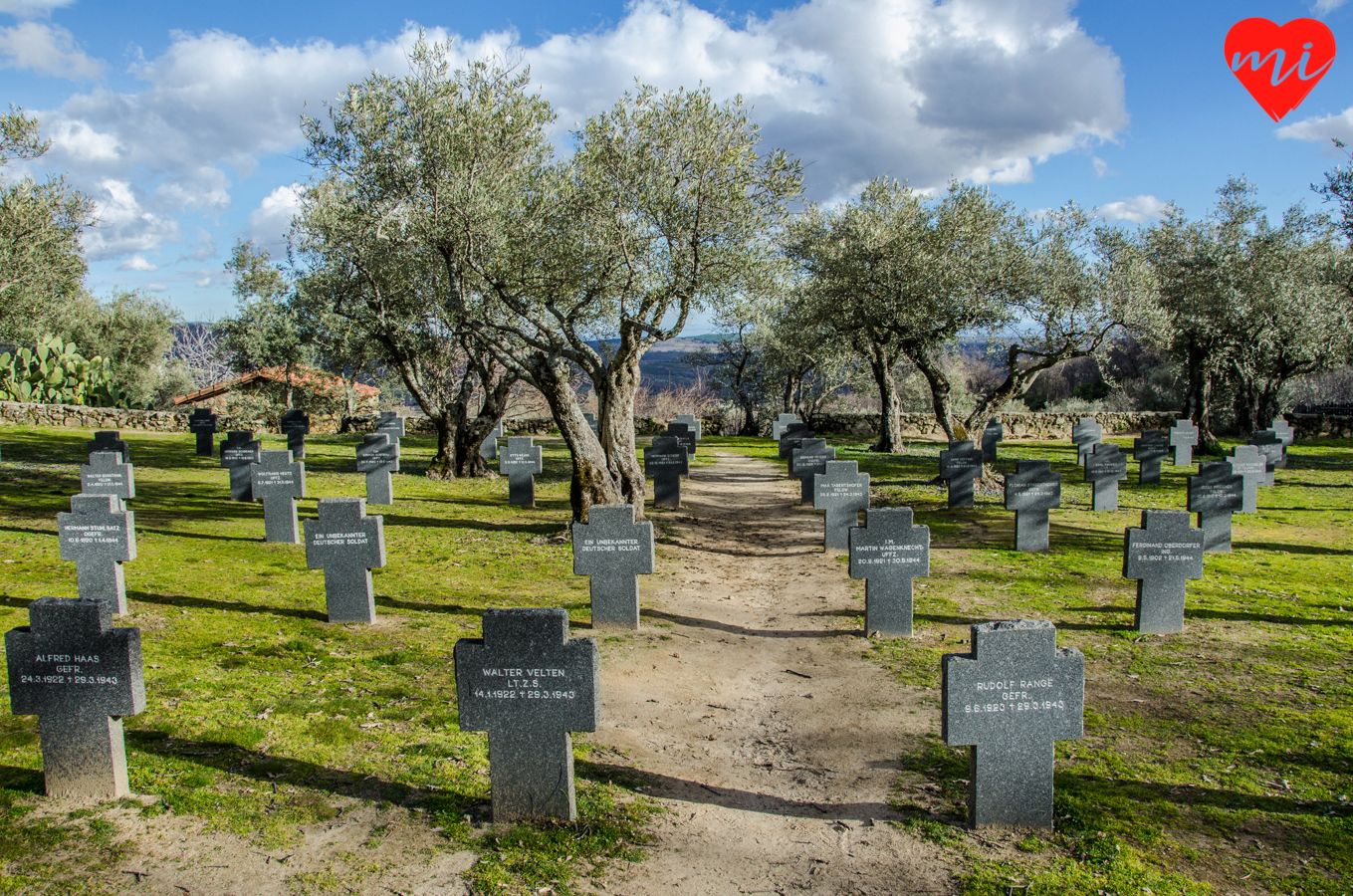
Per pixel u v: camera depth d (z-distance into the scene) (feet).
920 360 65.51
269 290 114.62
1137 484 69.67
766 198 43.06
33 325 70.79
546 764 15.65
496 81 46.44
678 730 20.95
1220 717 21.27
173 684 22.15
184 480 65.10
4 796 15.98
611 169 41.50
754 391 142.00
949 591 34.24
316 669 23.99
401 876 13.88
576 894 13.55
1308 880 14.01
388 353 68.18
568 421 45.55
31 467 65.72
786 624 30.63
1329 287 86.74
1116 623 29.76
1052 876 14.19
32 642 15.70
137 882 13.50
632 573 28.96
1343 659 25.90
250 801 16.17
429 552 41.29
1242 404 115.65
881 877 14.24
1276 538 46.47
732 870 14.44
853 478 43.60
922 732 20.71
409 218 47.32
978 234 61.57
